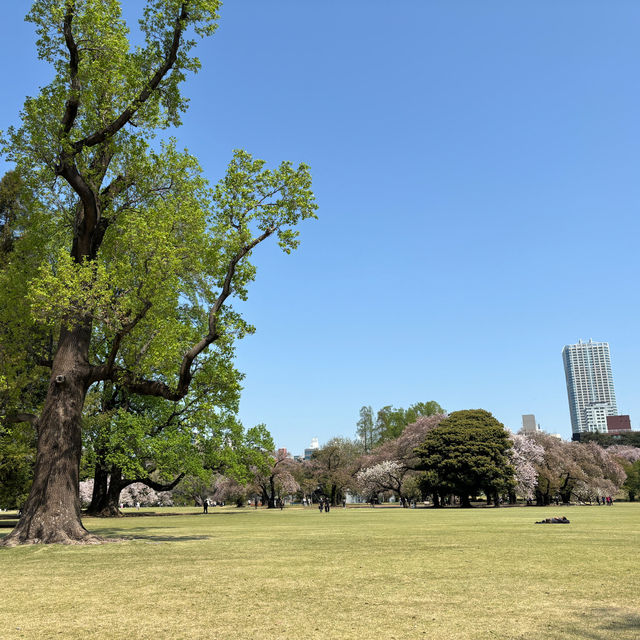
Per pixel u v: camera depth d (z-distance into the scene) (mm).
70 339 20812
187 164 23906
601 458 80875
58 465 19531
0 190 34219
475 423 67562
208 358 23641
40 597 9594
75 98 20734
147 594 9805
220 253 21484
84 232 21891
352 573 12156
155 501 100062
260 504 104500
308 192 20562
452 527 27719
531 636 6879
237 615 8133
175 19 21375
